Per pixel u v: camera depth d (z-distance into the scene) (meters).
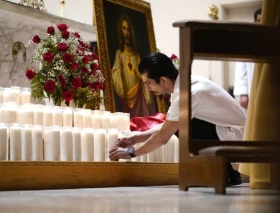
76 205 3.10
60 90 5.57
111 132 5.36
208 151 3.82
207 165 3.86
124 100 6.50
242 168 4.52
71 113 5.36
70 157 5.07
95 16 6.37
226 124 5.13
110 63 6.39
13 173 4.49
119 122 5.77
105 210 2.80
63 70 5.56
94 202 3.30
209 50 4.00
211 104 5.05
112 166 5.16
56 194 4.06
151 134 5.31
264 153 3.77
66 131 5.05
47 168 4.69
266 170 4.24
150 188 4.87
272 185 4.15
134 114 6.63
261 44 4.10
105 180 5.10
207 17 10.81
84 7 11.08
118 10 6.71
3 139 4.68
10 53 6.12
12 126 4.78
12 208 2.92
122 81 6.52
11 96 5.35
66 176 4.81
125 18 6.81
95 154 5.31
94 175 5.02
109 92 6.25
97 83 5.80
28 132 4.84
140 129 6.11
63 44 5.55
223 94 5.12
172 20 10.91
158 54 5.06
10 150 4.77
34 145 4.90
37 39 5.61
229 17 10.97
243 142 4.14
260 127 4.20
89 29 6.99
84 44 5.79
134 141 5.35
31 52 6.37
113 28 6.58
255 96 4.35
